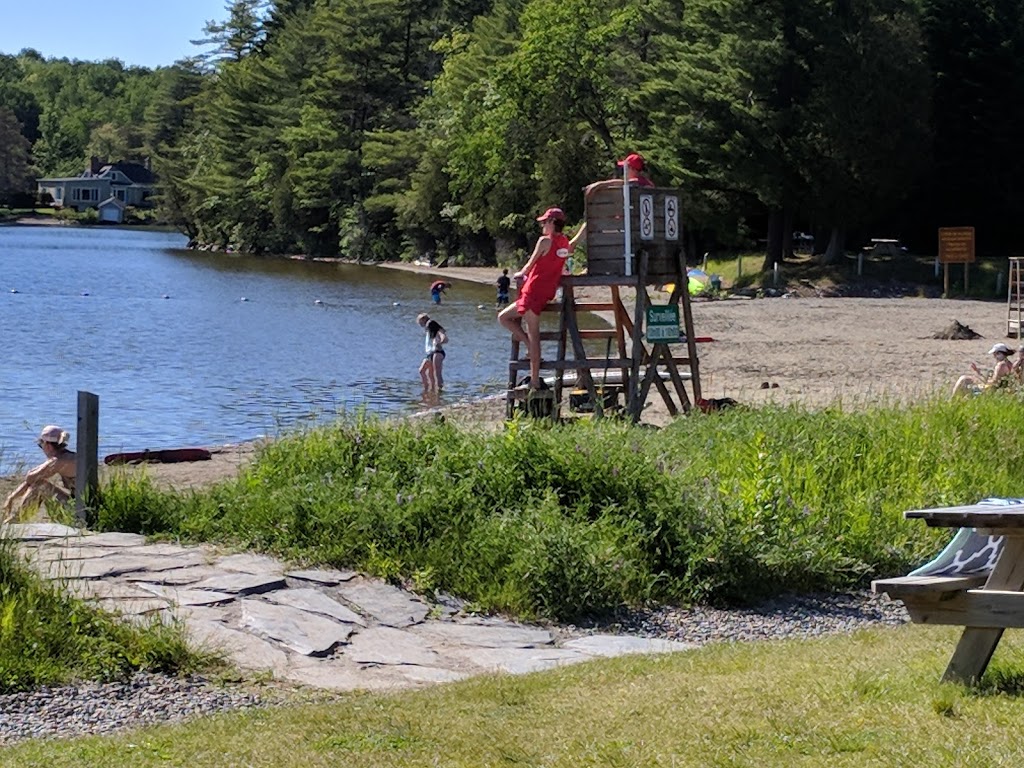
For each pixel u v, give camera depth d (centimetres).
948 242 4738
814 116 4962
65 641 692
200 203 10875
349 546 942
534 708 601
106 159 18800
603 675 672
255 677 687
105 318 4103
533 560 882
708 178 5162
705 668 679
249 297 5206
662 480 1019
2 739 580
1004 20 5709
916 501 1084
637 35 6122
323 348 3225
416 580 895
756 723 543
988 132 5769
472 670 727
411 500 976
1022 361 1872
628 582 903
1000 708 548
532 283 1616
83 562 893
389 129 9169
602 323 3766
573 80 5803
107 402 2280
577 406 1678
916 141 5200
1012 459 1262
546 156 6284
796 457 1159
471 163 6956
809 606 917
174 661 697
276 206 9644
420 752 529
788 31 5081
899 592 588
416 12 9438
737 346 2959
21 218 16688
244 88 10550
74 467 1268
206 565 911
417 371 2741
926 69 5278
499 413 1969
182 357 3014
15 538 805
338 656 744
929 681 604
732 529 959
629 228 1609
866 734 518
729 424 1354
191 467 1591
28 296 5031
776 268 5091
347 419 1312
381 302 4956
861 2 5075
